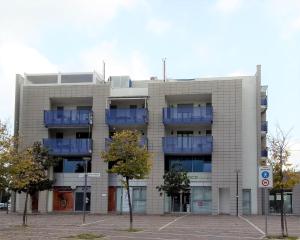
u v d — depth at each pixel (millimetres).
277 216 49969
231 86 55000
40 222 36156
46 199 55875
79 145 55906
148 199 54219
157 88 56250
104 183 55219
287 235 23812
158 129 55594
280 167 23969
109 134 56719
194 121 54844
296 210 55719
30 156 30109
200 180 54969
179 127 57125
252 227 31656
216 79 57125
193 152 54406
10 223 34719
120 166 28188
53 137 58656
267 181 22188
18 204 56594
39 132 57594
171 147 54688
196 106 56906
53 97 57875
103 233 25609
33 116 57938
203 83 55469
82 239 22031
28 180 29016
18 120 58781
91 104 58812
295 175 24031
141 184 55062
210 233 26281
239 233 26391
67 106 59344
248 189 54562
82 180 56312
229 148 54188
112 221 38188
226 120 54625
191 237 23500
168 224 34594
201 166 55406
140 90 56875
